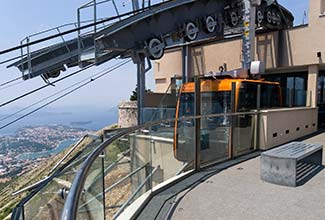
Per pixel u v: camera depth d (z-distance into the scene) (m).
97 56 11.73
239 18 14.01
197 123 5.00
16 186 15.08
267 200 3.54
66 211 1.23
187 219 3.03
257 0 11.95
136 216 3.12
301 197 3.63
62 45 13.70
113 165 3.87
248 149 6.64
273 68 12.77
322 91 13.05
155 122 4.70
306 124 9.65
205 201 3.53
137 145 4.77
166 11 12.00
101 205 2.83
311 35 11.28
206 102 7.30
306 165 4.94
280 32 12.34
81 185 1.57
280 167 4.12
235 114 6.05
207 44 14.74
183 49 15.68
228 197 3.66
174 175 5.00
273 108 8.20
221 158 5.71
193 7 12.88
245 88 7.30
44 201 3.17
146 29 11.80
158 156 5.51
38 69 13.12
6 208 10.39
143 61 12.55
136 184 4.35
